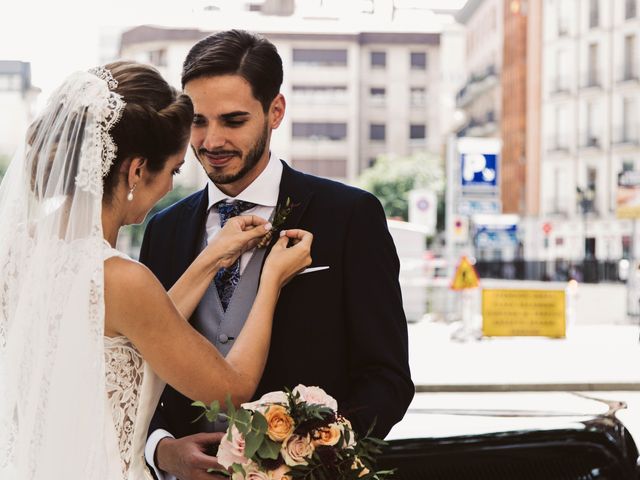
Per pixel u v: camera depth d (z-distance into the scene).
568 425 2.82
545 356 12.02
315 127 72.81
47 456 1.85
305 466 1.80
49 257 1.90
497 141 16.58
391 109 73.75
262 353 2.09
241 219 2.31
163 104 1.99
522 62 54.56
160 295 1.93
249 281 2.32
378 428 2.15
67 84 1.96
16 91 37.31
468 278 14.21
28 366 1.89
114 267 1.90
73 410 1.85
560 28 51.22
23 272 1.96
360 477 1.84
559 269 44.00
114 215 2.00
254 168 2.37
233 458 1.85
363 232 2.34
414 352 12.48
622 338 14.58
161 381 2.09
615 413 3.07
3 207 2.01
